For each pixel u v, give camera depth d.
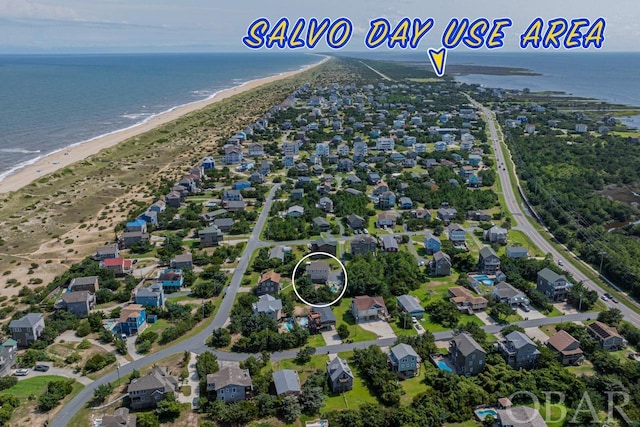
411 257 130.75
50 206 172.88
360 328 102.69
